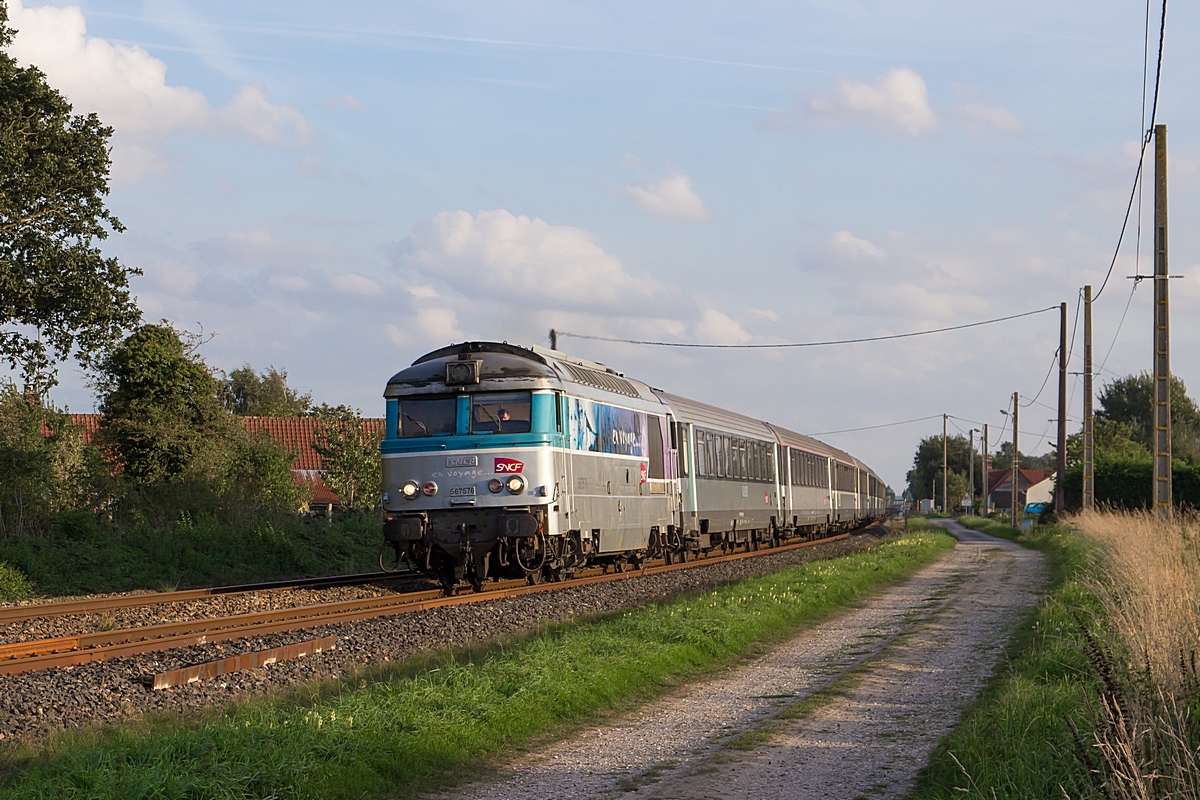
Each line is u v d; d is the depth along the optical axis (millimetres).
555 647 12672
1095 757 6945
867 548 40344
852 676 12609
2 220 29938
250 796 7273
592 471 22188
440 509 20266
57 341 31516
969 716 10227
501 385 20297
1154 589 10422
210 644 14109
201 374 38781
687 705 11250
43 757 8367
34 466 27625
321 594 20906
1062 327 51719
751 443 36375
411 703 9609
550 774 8562
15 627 16234
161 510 31906
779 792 7969
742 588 20734
